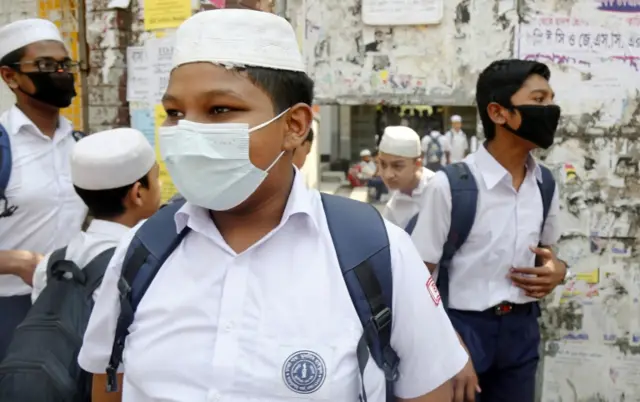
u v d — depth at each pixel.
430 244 2.31
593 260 3.22
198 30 1.14
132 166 1.97
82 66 4.11
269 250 1.19
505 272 2.35
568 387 3.29
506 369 2.43
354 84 3.38
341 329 1.11
